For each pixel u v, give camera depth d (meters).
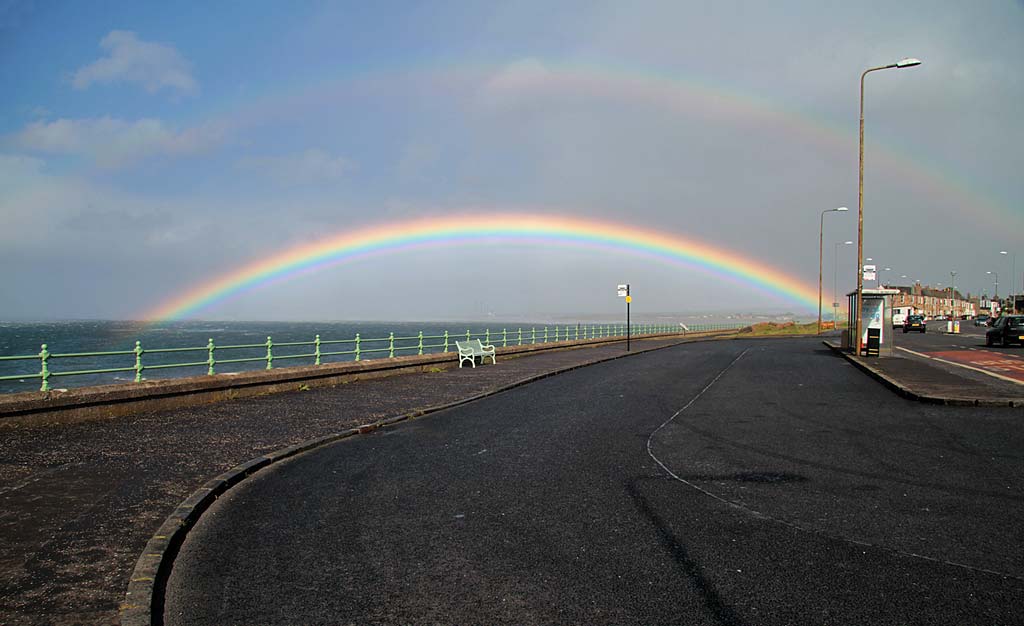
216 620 4.90
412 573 5.74
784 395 18.88
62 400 13.31
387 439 12.65
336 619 4.87
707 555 6.12
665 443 11.88
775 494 8.34
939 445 11.36
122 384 14.91
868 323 34.31
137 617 4.85
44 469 9.57
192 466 9.87
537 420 14.79
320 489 8.80
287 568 5.92
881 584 5.39
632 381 23.66
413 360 26.75
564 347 45.34
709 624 4.69
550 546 6.40
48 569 5.81
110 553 6.21
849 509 7.63
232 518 7.50
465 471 9.77
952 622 4.70
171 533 6.68
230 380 17.70
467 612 4.94
